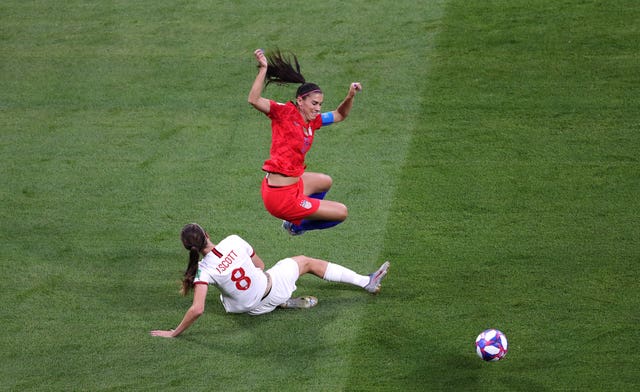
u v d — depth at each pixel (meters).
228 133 35.56
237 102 37.22
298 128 25.41
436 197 31.48
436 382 24.03
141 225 31.00
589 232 29.22
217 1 44.00
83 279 28.67
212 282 25.47
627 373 23.83
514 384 23.77
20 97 38.12
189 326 26.53
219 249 25.61
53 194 32.69
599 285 26.97
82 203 32.16
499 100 36.22
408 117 35.78
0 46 41.34
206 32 41.53
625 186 31.19
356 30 41.03
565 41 39.19
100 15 43.31
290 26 41.66
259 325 26.56
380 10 42.34
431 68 38.34
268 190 26.09
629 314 25.78
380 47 39.88
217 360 25.30
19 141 35.59
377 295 27.42
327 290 28.00
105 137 35.62
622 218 29.72
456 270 28.08
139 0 44.44
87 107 37.41
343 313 26.78
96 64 39.91
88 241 30.33
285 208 26.09
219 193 32.44
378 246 29.48
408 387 23.92
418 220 30.47
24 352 25.81
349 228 30.44
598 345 24.81
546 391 23.47
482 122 35.12
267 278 26.45
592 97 35.88
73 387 24.58
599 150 33.09
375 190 32.09
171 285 28.36
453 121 35.31
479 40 39.78
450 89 37.06
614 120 34.56
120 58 40.19
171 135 35.56
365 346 25.41
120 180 33.28
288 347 25.61
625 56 37.97
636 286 26.81
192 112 36.81
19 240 30.45
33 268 29.14
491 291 27.11
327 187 28.03
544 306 26.34
